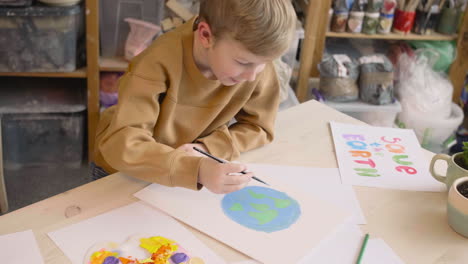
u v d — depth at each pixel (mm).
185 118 1027
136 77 903
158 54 907
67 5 1770
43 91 2051
